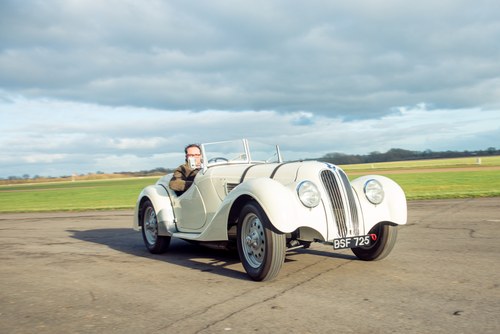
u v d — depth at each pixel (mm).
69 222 13688
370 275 5324
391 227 5898
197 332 3631
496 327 3490
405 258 6207
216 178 6449
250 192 5184
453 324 3582
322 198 5363
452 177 30047
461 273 5234
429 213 11266
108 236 10141
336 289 4754
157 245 7422
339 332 3500
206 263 6523
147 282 5426
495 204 12422
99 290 5102
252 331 3600
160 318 4027
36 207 22406
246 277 5504
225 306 4305
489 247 6730
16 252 8109
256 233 5312
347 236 5398
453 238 7629
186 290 4977
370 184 5797
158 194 7449
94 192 38250
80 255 7613
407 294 4465
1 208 23266
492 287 4613
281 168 5844
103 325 3893
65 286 5344
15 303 4668
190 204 6938
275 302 4363
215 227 5793
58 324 3963
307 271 5656
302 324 3713
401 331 3473
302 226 5125
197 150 7488
